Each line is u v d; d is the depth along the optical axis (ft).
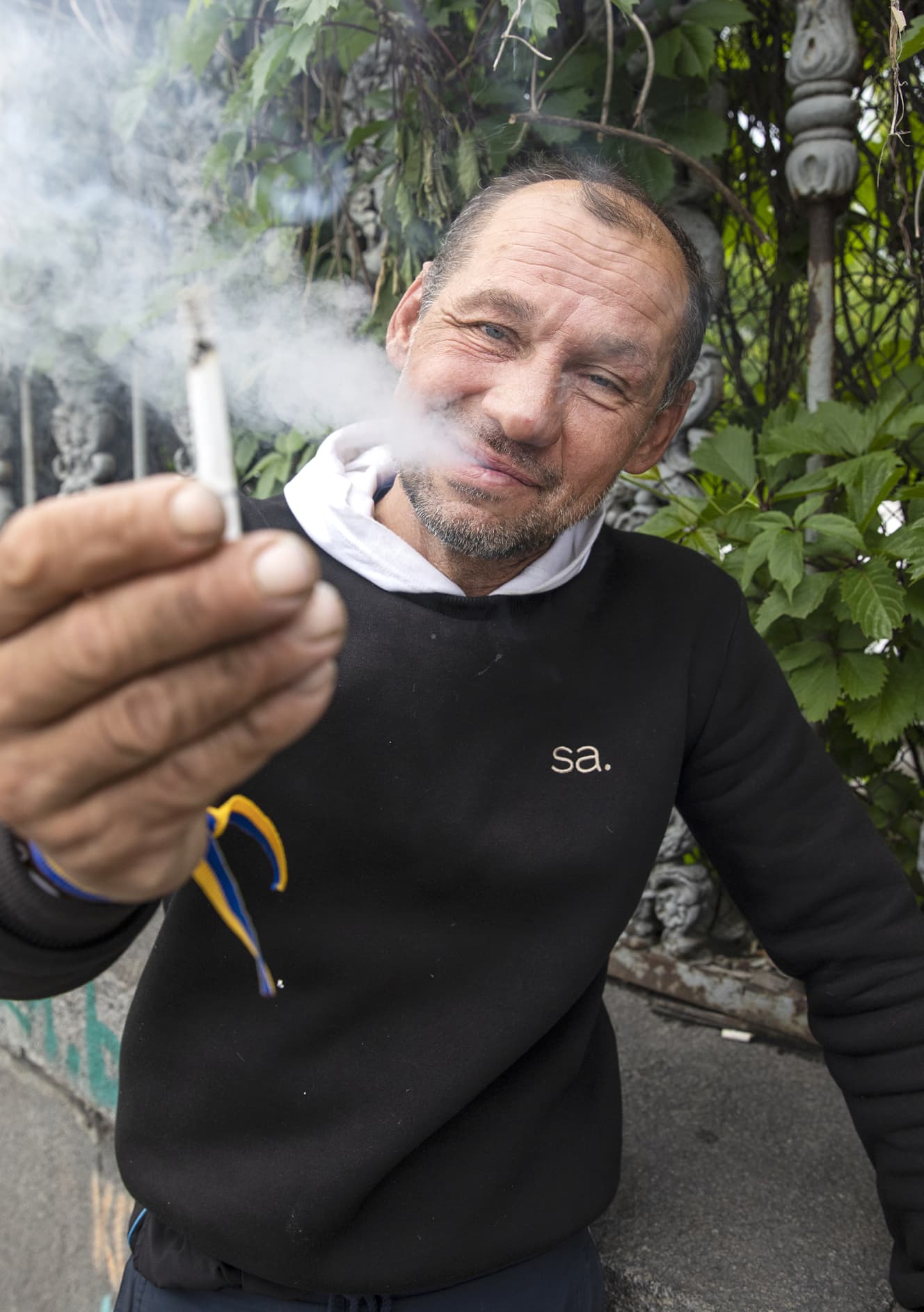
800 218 6.00
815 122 5.13
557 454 3.23
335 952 3.24
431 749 3.33
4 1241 6.95
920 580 4.66
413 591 3.43
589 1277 3.79
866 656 4.85
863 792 6.02
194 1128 3.29
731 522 5.05
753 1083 5.44
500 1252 3.40
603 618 3.73
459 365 3.20
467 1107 3.42
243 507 3.65
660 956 6.21
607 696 3.61
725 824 3.98
